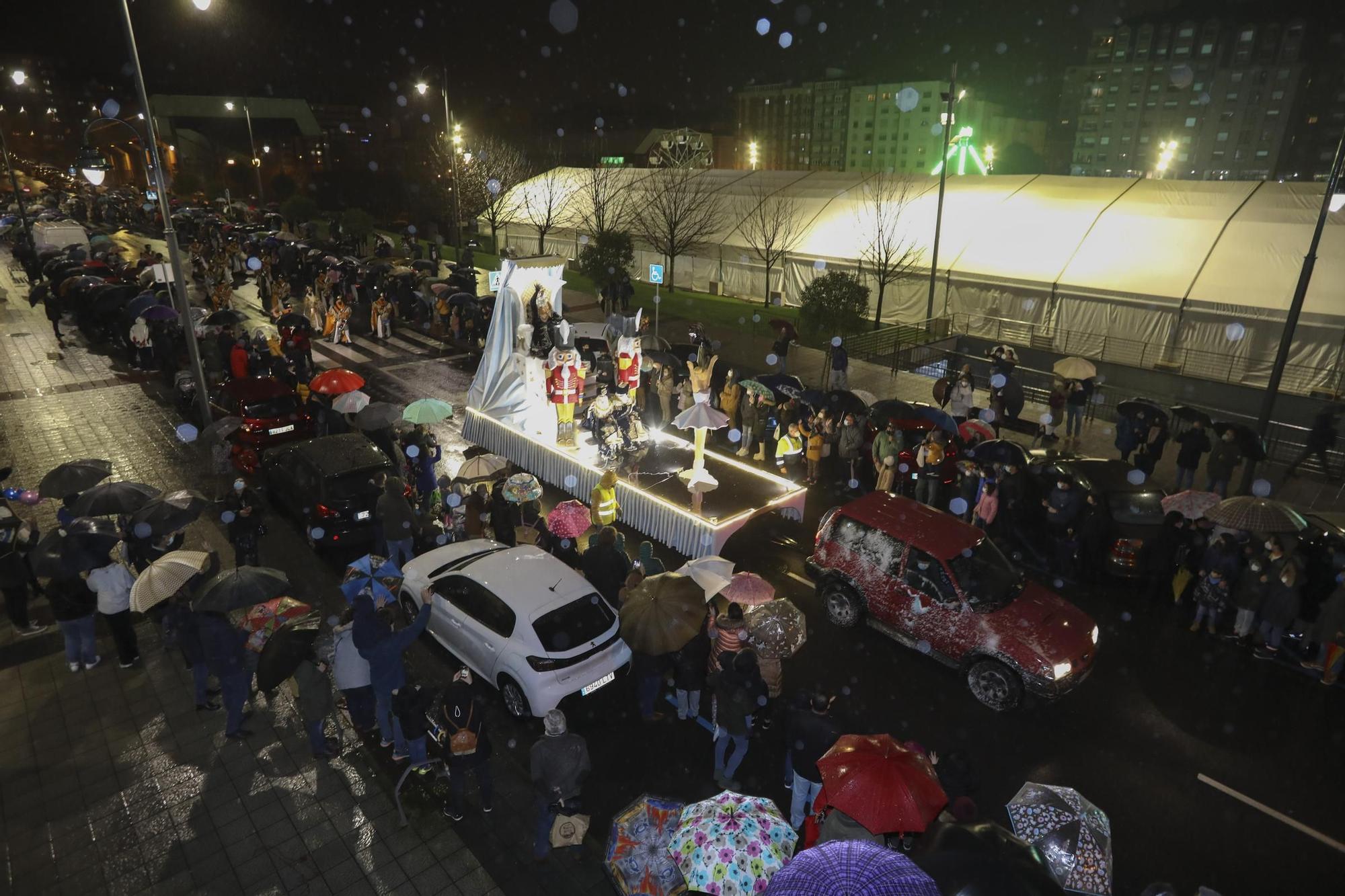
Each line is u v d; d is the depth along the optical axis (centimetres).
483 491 1266
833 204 3450
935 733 931
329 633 1065
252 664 885
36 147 15750
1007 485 1312
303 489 1305
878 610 1082
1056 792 654
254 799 795
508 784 826
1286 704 988
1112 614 1179
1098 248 2673
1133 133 14038
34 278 3362
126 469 1606
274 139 9569
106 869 713
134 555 1138
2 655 1020
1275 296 2288
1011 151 13450
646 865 621
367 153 9888
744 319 3114
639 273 4019
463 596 994
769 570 1293
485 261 4653
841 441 1571
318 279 2873
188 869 714
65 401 2022
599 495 1320
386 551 1272
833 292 2573
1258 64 12581
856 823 620
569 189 4547
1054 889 523
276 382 1650
